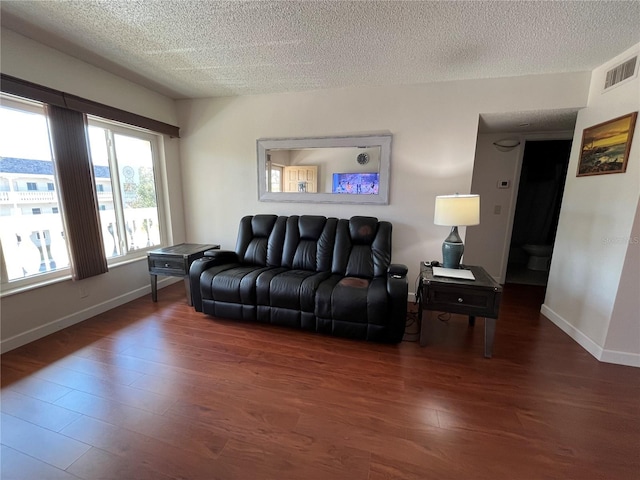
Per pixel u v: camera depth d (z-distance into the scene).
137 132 3.05
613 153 2.03
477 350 2.15
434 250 2.94
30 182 2.16
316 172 3.12
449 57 2.20
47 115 2.14
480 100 2.62
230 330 2.43
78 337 2.26
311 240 2.90
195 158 3.50
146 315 2.69
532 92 2.49
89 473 1.19
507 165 3.49
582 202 2.33
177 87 2.95
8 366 1.88
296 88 2.95
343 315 2.19
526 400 1.62
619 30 1.76
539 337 2.35
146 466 1.22
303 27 1.83
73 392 1.65
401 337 2.14
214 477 1.17
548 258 4.45
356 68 2.43
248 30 1.87
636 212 1.83
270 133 3.20
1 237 2.03
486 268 3.74
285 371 1.88
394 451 1.30
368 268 2.65
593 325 2.12
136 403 1.58
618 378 1.82
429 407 1.57
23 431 1.38
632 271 1.89
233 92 3.10
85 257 2.44
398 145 2.86
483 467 1.22
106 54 2.23
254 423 1.45
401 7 1.61
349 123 2.95
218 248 3.23
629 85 1.94
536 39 1.90
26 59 1.98
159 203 3.38
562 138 3.30
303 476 1.18
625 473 1.20
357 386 1.73
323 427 1.43
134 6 1.63
